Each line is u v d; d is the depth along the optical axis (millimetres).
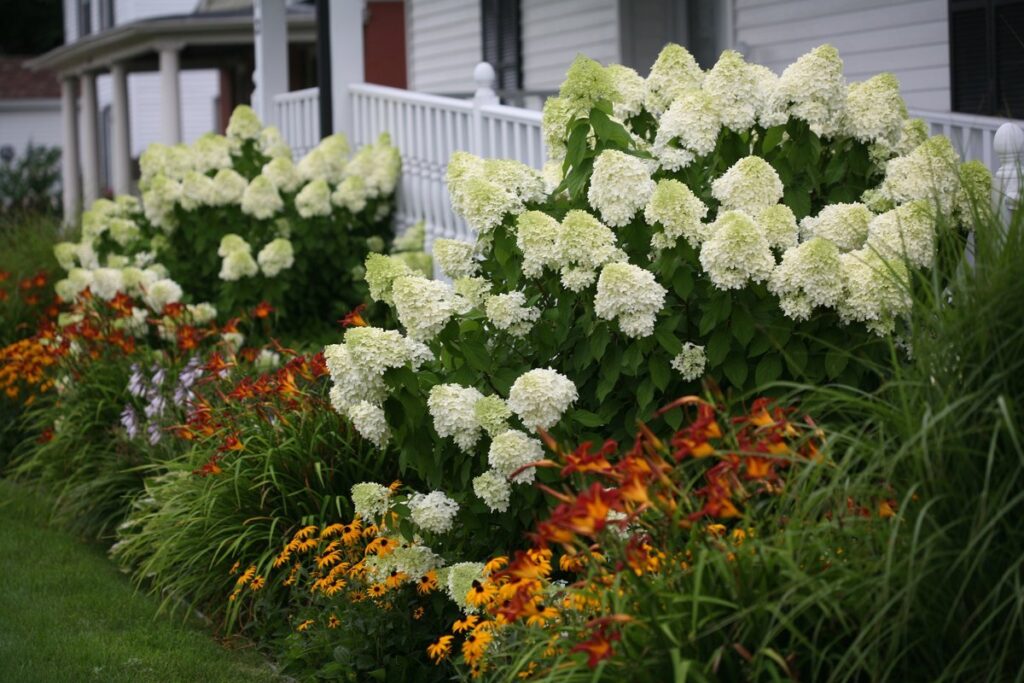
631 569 3084
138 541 6266
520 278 4711
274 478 5562
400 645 4613
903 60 8875
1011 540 2912
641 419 4383
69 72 23766
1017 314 3057
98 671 5039
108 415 7727
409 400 4367
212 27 18703
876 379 4293
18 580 6379
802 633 3031
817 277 4113
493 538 4578
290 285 9039
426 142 9789
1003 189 4527
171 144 19047
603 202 4434
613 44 12180
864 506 3127
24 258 11094
